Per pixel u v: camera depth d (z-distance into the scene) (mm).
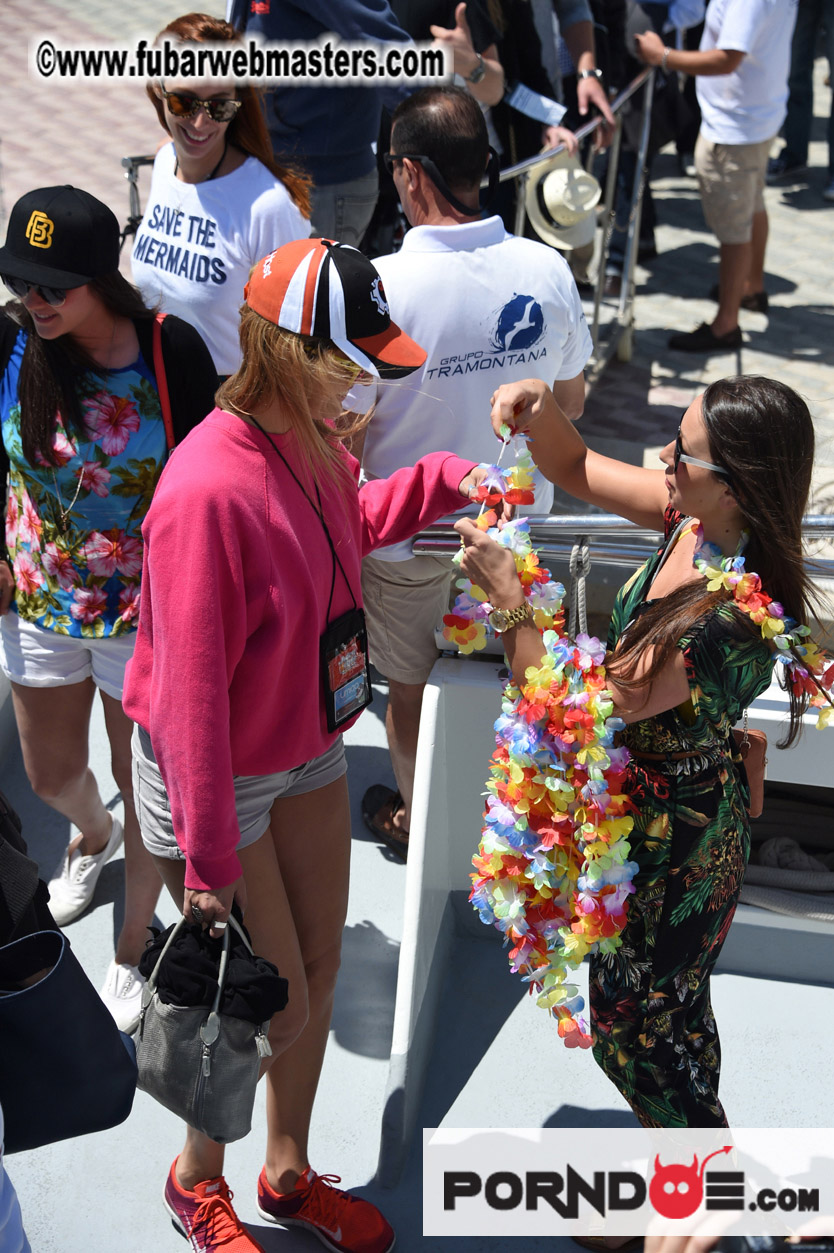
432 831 2766
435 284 2594
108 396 2441
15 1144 1899
